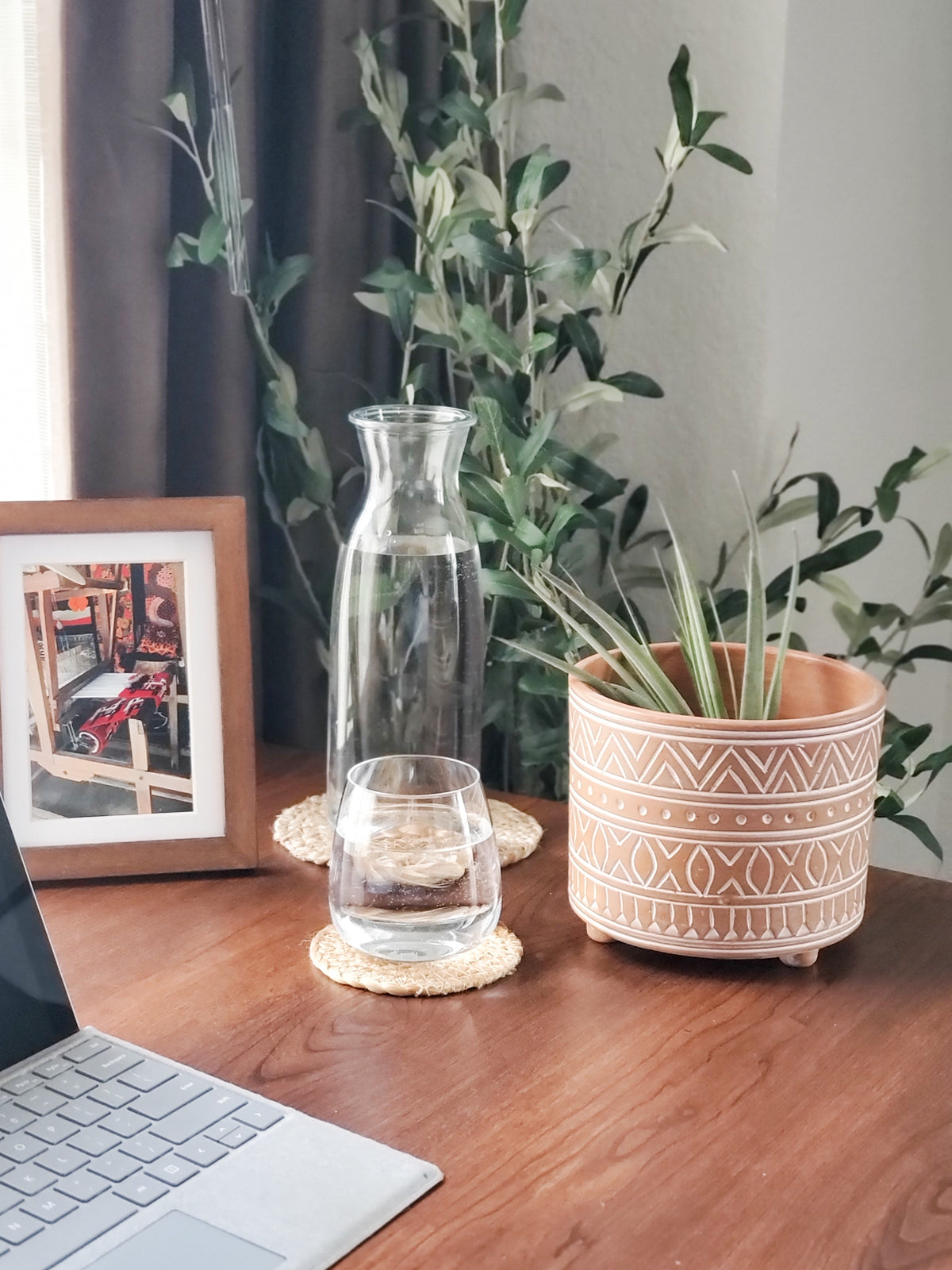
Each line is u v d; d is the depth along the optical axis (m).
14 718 0.81
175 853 0.83
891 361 1.24
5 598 0.80
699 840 0.69
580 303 1.09
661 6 1.08
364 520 0.88
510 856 0.87
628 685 0.79
